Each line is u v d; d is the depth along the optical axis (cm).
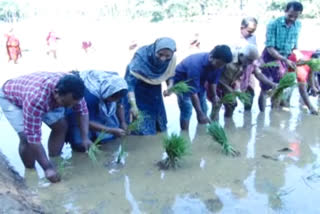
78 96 372
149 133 560
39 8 5728
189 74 553
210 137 543
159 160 466
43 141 539
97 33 3197
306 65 639
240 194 375
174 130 579
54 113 449
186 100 563
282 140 520
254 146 500
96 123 495
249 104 663
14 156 486
